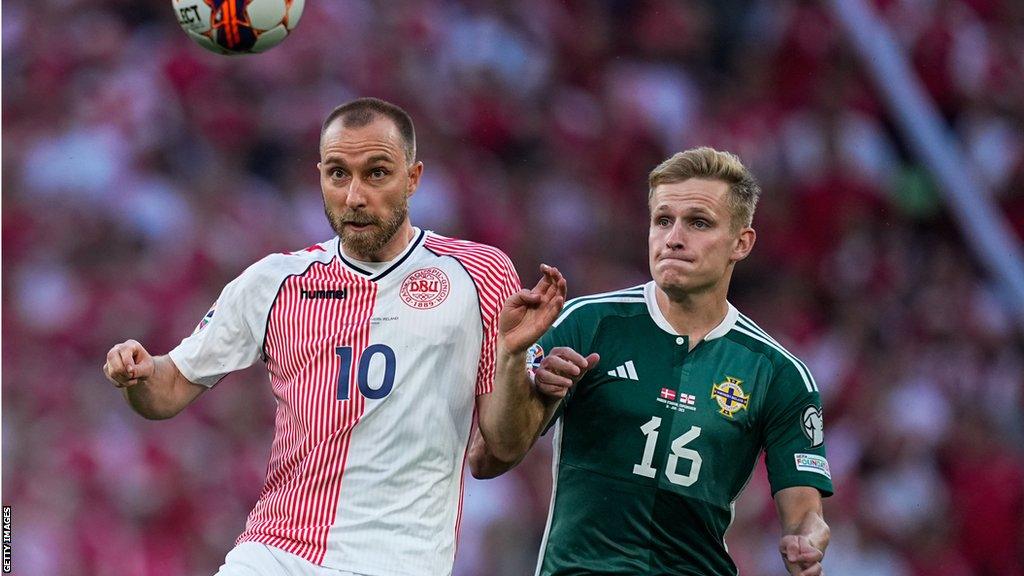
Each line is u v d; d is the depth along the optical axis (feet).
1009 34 189.78
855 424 145.69
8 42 161.27
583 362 47.39
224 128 158.71
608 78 178.40
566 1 181.27
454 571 118.62
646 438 52.80
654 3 183.21
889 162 173.27
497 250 52.37
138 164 153.58
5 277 143.95
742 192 53.36
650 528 52.60
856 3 178.29
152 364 48.65
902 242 167.12
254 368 130.52
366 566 48.26
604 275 161.07
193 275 145.48
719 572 53.57
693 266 52.44
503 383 47.21
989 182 180.24
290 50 164.14
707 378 53.42
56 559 117.50
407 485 48.85
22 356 135.64
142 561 119.44
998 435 149.38
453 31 173.27
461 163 163.63
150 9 166.20
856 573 131.13
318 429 49.06
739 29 183.93
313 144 160.97
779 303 158.30
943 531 137.28
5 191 150.20
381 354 49.44
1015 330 160.76
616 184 170.50
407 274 50.70
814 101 175.83
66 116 157.38
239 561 48.98
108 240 146.92
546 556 53.72
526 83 173.68
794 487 53.21
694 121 176.45
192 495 123.44
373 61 167.32
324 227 155.74
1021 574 137.80
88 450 124.26
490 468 51.44
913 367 153.99
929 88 184.14
